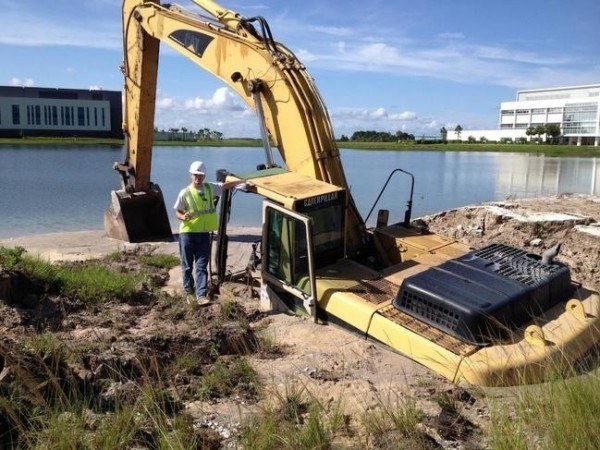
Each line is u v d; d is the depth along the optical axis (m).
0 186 26.77
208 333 5.92
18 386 3.97
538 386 4.84
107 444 3.64
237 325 6.27
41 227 16.89
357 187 29.81
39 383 4.18
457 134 141.12
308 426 3.93
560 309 6.01
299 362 5.53
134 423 3.91
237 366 5.26
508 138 130.62
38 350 4.64
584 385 4.15
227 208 7.55
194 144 94.38
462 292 5.59
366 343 5.91
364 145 101.62
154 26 10.70
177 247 12.62
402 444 3.84
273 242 7.04
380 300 6.20
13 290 6.83
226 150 75.25
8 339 4.86
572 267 9.65
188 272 7.81
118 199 13.38
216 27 9.03
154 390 4.44
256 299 7.57
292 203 6.55
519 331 5.46
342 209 7.11
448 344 5.29
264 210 6.96
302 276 6.80
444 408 4.44
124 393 4.41
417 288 5.78
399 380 5.13
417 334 5.49
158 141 103.62
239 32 8.68
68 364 4.71
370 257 7.71
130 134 12.87
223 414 4.43
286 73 7.81
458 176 37.12
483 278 5.90
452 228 12.04
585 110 111.44
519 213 11.77
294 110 7.70
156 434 3.90
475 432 4.14
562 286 6.25
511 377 4.94
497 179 34.53
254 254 7.85
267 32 8.12
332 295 6.37
